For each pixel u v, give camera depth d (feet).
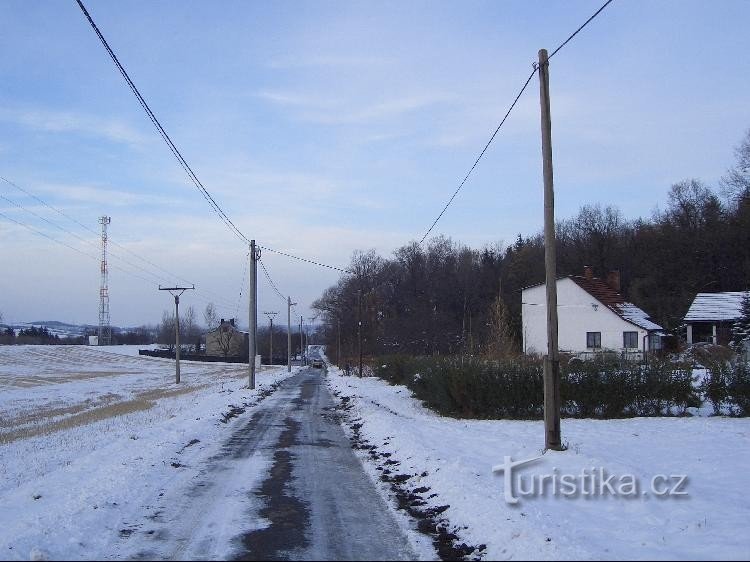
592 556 20.93
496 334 122.93
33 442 56.34
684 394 62.49
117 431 61.41
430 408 80.33
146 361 356.18
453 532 26.27
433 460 39.27
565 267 250.16
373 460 44.98
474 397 67.62
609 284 181.68
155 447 46.78
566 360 87.76
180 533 26.37
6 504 29.45
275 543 25.12
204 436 57.31
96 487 33.04
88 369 283.38
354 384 145.79
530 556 21.39
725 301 160.35
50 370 274.57
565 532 23.84
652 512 26.76
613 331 160.97
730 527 24.63
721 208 203.72
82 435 59.93
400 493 34.14
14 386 176.14
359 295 255.91
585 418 62.90
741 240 192.34
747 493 30.14
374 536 26.16
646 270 223.71
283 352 480.64
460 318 252.42
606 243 242.99
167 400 109.91
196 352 455.63
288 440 55.77
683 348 139.03
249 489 35.04
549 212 43.16
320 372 272.51
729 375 61.93
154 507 30.63
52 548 23.25
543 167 43.70
